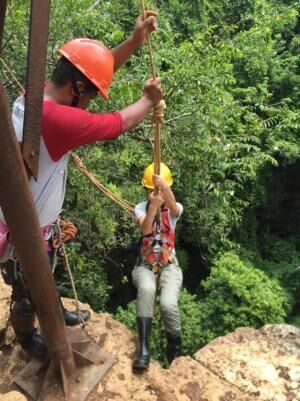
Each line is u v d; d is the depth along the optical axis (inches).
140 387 120.6
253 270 328.8
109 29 232.5
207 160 280.4
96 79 96.3
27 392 117.3
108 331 138.6
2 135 79.7
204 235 343.0
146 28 108.5
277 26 460.8
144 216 142.9
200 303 313.6
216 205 319.3
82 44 97.3
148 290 133.6
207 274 409.7
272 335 143.5
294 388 125.6
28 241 92.2
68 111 90.4
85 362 122.6
